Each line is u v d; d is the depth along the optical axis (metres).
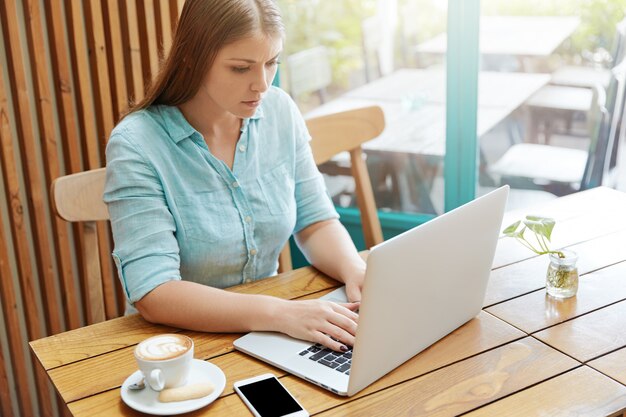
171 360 1.15
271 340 1.34
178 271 1.48
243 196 1.63
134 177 1.49
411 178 2.86
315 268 1.69
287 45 2.85
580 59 2.55
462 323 1.40
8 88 2.25
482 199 1.30
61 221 2.37
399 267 1.14
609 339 1.35
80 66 2.31
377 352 1.19
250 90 1.47
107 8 2.32
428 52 2.68
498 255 1.71
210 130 1.60
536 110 2.64
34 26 2.20
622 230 1.83
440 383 1.22
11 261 2.38
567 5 2.49
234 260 1.64
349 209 2.96
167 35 2.42
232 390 1.21
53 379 1.25
